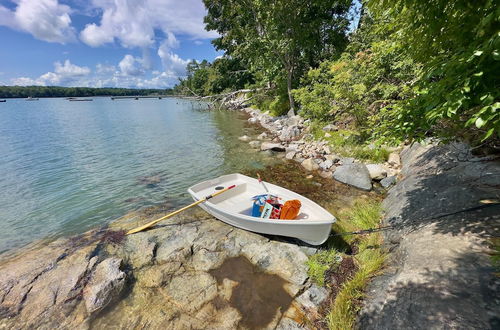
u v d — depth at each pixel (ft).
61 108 150.92
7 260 15.29
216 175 29.45
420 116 8.89
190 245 15.87
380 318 8.90
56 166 33.42
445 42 8.10
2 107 161.27
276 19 49.70
